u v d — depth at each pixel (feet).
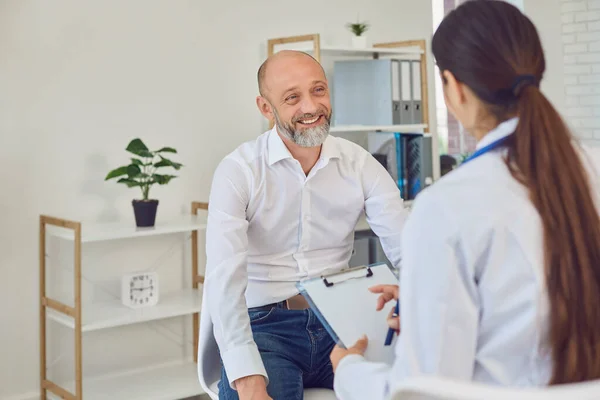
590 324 3.32
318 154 6.51
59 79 10.89
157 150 11.71
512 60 3.55
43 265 10.68
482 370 3.53
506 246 3.41
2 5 10.39
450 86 3.78
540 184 3.40
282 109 6.22
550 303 3.34
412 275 3.48
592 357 3.32
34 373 10.97
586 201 3.39
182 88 11.99
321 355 6.31
